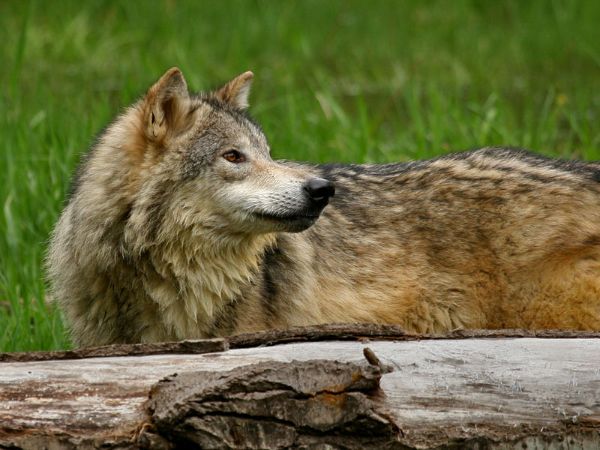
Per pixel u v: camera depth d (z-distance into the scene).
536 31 27.05
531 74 24.50
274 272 10.99
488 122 16.91
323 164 12.09
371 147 16.88
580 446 7.46
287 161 12.00
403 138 17.58
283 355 7.84
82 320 10.91
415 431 7.34
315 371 7.16
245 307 10.77
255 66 24.28
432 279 11.43
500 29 27.83
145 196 10.48
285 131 17.33
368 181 11.86
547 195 11.54
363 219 11.55
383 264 11.39
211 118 10.87
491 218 11.50
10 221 14.23
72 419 7.18
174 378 7.25
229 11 27.95
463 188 11.67
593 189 11.62
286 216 10.55
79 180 11.10
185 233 10.56
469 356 7.80
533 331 8.21
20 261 14.00
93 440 7.09
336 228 11.45
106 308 10.77
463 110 19.20
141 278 10.59
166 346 7.84
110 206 10.61
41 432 7.10
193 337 10.72
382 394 7.46
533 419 7.46
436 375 7.63
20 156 15.82
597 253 11.27
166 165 10.57
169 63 23.02
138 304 10.71
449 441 7.34
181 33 26.28
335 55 25.92
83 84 22.47
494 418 7.44
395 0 29.78
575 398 7.54
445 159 12.11
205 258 10.63
